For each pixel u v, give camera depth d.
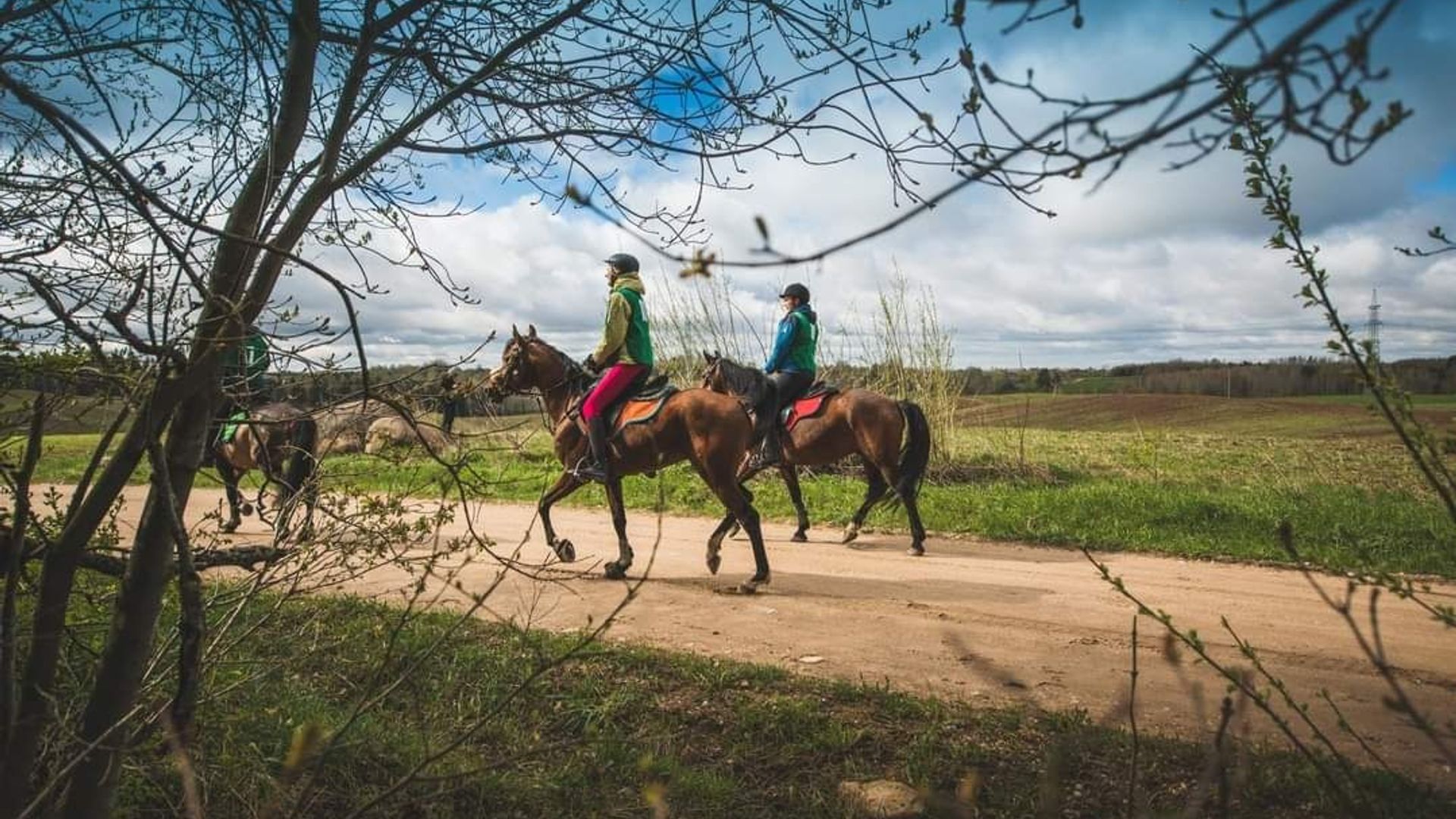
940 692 5.11
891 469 9.82
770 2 3.23
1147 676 5.42
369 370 2.59
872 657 5.78
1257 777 3.77
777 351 10.54
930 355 14.41
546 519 8.36
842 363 15.09
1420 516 9.59
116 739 2.53
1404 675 5.43
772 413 10.28
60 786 2.97
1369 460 16.20
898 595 7.56
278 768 3.57
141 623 2.54
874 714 4.64
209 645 3.57
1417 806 3.52
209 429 2.61
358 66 2.82
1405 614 6.83
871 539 10.49
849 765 4.09
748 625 6.57
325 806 3.58
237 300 2.51
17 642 2.90
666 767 3.98
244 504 3.52
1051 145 1.29
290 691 4.33
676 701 4.82
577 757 4.13
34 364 2.50
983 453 14.66
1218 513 10.31
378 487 9.32
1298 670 5.55
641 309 8.26
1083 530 10.13
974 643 6.12
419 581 3.16
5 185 2.81
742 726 4.48
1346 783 3.69
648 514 12.13
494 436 3.37
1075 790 3.80
